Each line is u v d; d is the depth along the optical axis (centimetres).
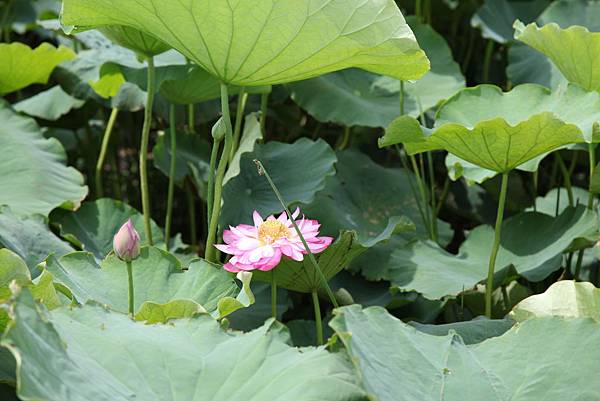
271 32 364
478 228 414
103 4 369
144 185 412
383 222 431
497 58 509
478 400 337
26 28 518
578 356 344
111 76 425
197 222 495
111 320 340
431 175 430
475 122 393
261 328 339
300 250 365
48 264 364
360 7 362
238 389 330
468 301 402
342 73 451
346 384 323
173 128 421
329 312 407
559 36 395
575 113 383
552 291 376
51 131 489
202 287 370
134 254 358
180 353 336
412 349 341
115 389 327
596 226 394
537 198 446
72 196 419
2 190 411
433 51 459
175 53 441
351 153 448
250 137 407
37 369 315
